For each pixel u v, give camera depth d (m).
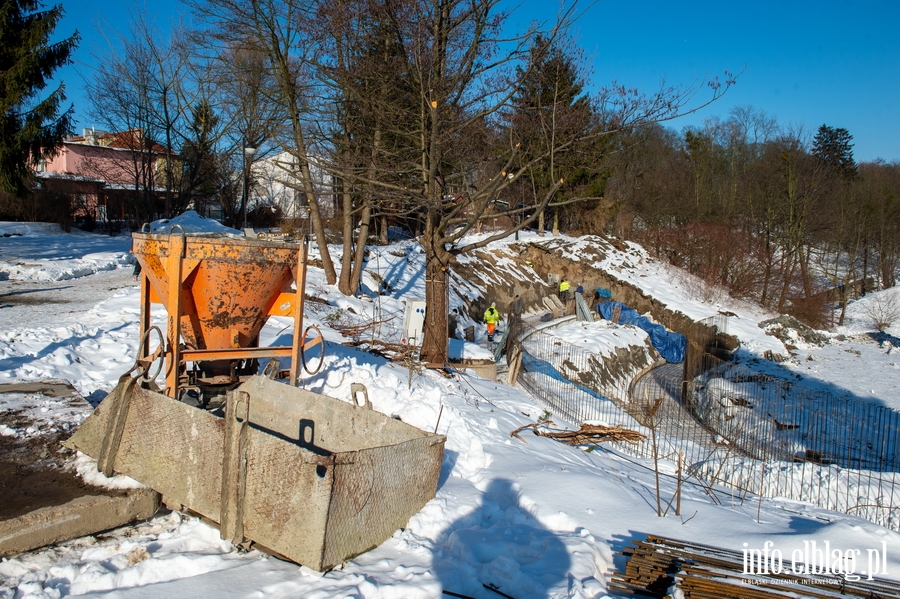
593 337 25.44
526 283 32.59
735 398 20.55
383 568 4.59
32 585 3.97
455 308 24.36
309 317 14.92
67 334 10.63
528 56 11.86
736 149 54.59
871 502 9.16
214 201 49.84
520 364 17.45
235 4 17.08
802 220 41.59
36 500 5.05
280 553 4.50
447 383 11.45
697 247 39.41
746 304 36.94
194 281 6.71
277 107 19.94
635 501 6.72
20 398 7.24
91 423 5.60
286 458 4.50
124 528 4.93
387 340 15.02
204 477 4.88
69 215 36.69
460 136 12.50
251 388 6.70
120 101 36.19
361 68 12.50
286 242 7.09
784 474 10.27
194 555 4.54
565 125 11.85
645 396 22.09
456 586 4.41
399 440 5.73
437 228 12.73
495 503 6.10
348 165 12.97
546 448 8.68
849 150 61.38
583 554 4.95
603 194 40.94
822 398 22.34
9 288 17.97
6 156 24.44
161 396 5.20
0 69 23.94
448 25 12.02
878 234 49.38
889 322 39.66
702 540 5.80
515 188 18.53
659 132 53.28
